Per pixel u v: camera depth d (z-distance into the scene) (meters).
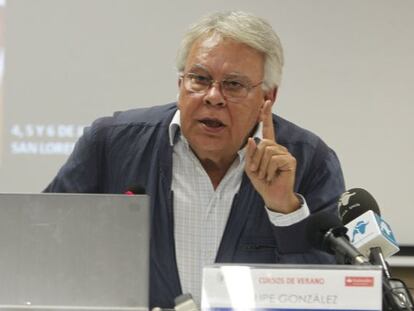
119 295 2.22
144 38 5.73
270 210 2.94
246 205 3.12
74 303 2.21
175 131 3.20
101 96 5.71
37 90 5.66
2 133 5.61
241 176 3.15
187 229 3.13
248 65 2.88
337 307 1.94
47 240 2.22
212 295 1.96
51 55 5.68
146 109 3.44
